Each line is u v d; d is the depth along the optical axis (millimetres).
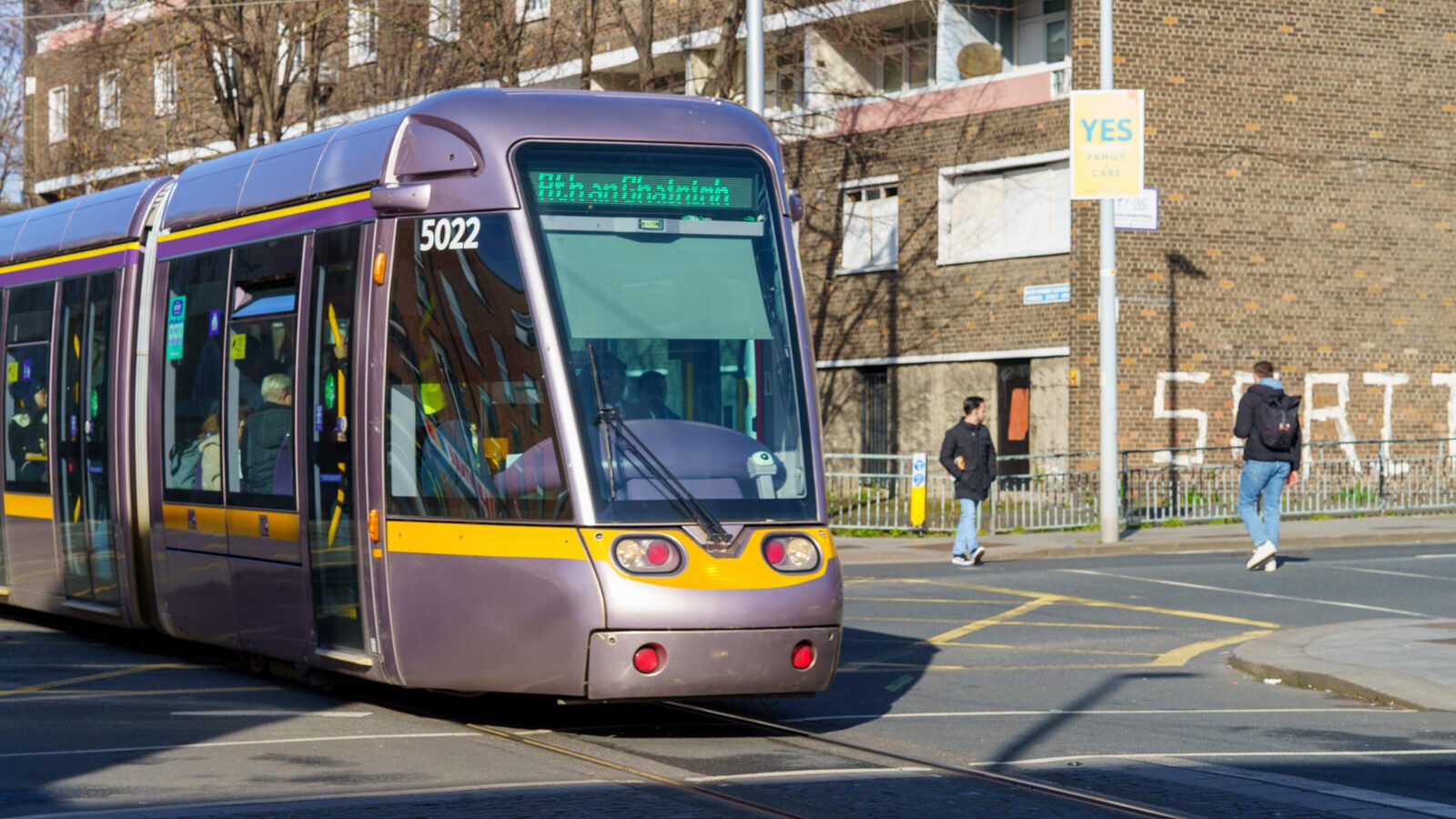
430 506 12703
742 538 12070
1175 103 40781
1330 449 41875
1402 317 42719
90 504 17672
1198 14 40906
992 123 42469
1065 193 41156
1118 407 40406
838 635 12250
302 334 14172
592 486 11930
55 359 18484
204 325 15797
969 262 43031
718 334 12594
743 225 12945
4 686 15141
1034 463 41594
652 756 11914
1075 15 40344
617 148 12750
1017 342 41906
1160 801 10547
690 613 11727
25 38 49531
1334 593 23609
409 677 12852
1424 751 12664
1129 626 20484
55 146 48781
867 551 31391
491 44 41156
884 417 45625
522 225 12398
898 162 44625
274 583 14484
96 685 15211
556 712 13828
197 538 15695
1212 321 41094
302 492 14070
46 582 18625
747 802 10320
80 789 10547
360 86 47000
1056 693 15516
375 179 13484
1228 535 34156
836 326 46219
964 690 15602
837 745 12477
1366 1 42250
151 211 17328
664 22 47156
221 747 12094
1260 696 15484
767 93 45531
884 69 47125
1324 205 41969
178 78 44906
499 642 12195
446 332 12734
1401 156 42594
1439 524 36125
